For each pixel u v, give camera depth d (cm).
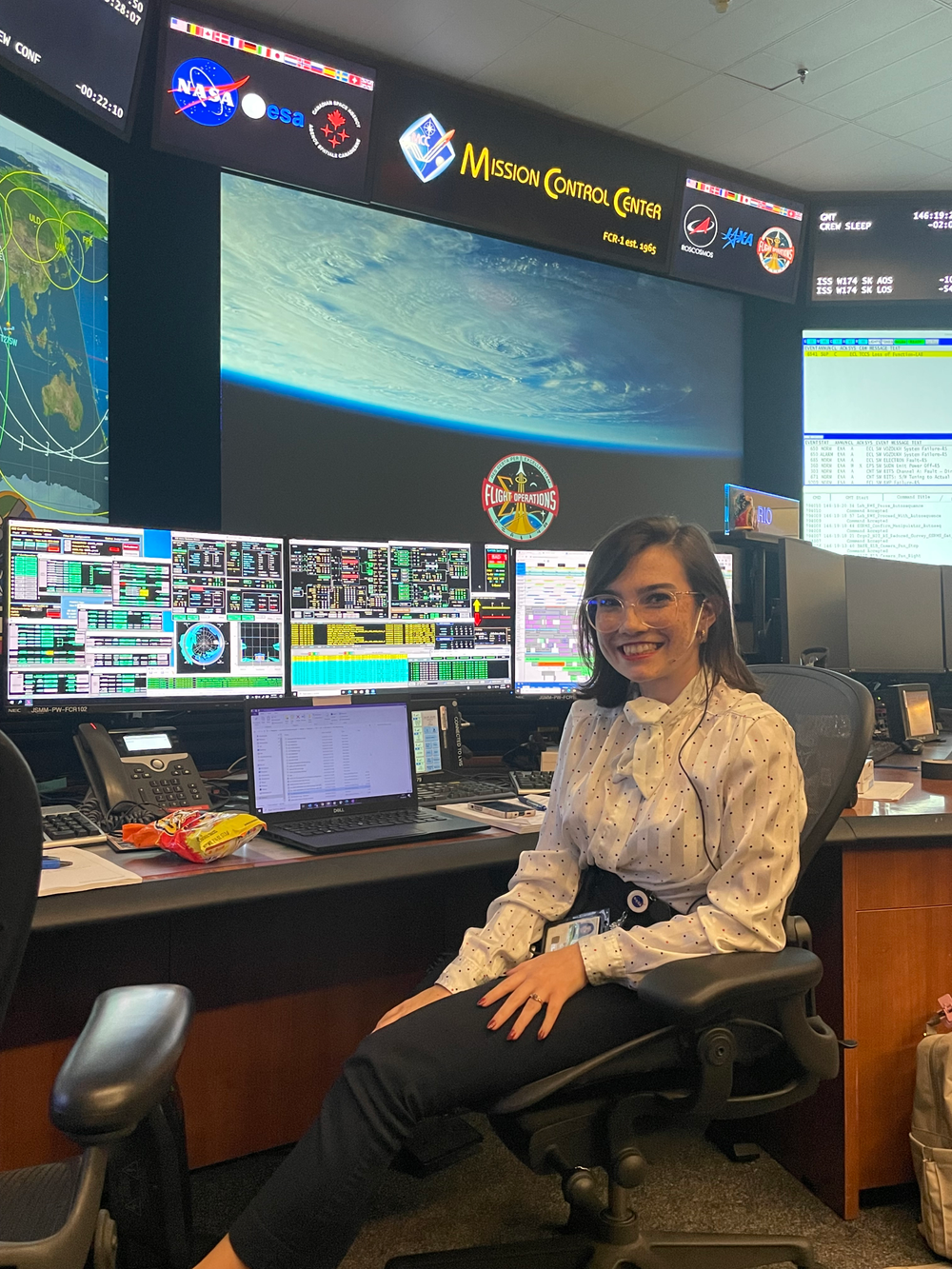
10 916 70
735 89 359
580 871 153
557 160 365
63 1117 80
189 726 229
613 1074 125
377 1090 121
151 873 141
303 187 319
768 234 416
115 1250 92
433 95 339
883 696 300
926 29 325
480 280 363
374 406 341
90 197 269
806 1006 137
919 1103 177
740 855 130
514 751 255
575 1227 172
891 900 183
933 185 433
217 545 210
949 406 443
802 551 278
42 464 249
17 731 204
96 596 195
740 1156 200
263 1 309
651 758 142
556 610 254
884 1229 177
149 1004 99
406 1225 177
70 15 240
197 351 308
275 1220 118
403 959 215
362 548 229
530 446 376
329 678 225
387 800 189
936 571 353
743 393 429
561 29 325
